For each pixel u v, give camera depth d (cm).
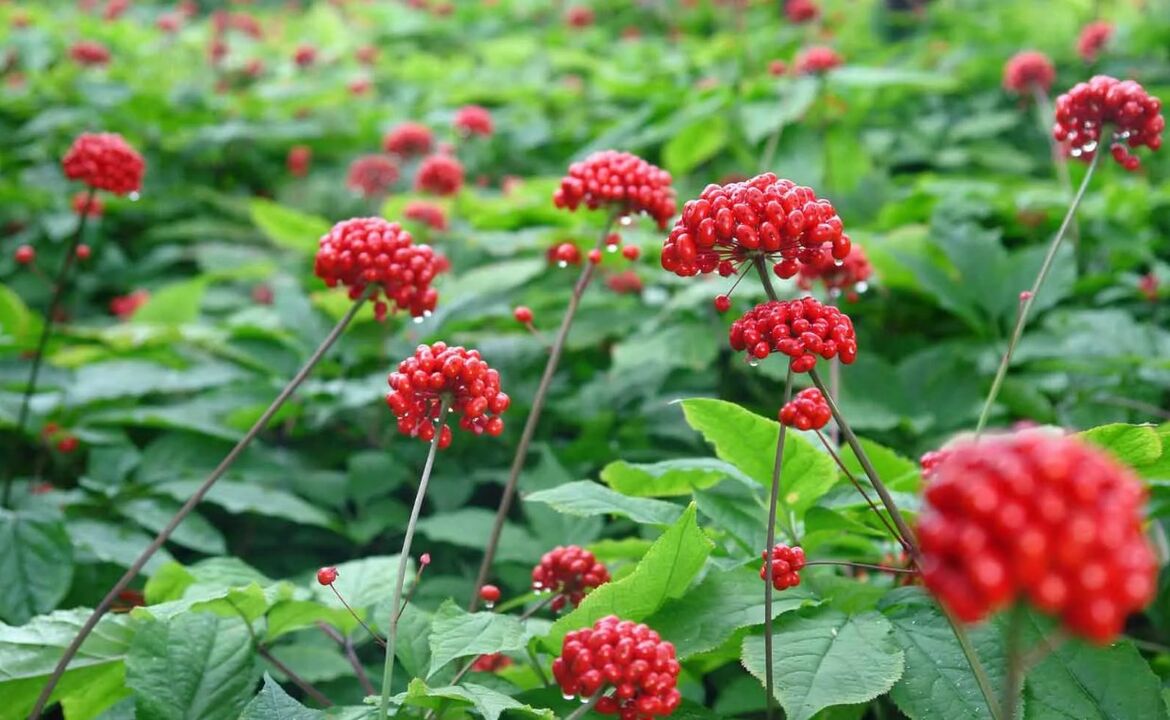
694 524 84
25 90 244
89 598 108
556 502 91
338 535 123
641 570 85
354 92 254
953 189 153
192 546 111
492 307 132
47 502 113
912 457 116
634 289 141
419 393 86
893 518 82
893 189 168
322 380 133
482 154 218
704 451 120
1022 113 207
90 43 248
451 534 109
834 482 90
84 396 123
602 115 225
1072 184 173
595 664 80
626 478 96
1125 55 222
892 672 83
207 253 183
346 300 130
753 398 132
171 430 125
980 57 218
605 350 141
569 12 329
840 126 172
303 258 180
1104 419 118
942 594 68
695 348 121
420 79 279
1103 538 67
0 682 89
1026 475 67
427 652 91
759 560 90
